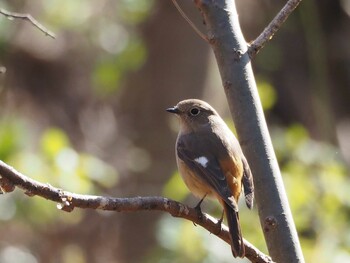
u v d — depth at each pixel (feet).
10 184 16.53
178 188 37.55
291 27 57.77
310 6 51.83
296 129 42.63
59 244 49.06
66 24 47.80
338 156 49.14
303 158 41.22
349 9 60.49
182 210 19.34
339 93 61.11
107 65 47.98
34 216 42.39
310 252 36.58
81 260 49.16
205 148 24.99
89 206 17.37
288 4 20.01
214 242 36.91
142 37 47.09
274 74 59.11
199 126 26.13
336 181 39.52
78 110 54.65
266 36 20.06
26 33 51.75
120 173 48.14
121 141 51.49
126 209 17.94
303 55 59.41
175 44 45.52
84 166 39.24
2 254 49.39
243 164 24.06
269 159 19.57
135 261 47.14
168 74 45.75
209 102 45.39
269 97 42.29
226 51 20.08
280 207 19.29
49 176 37.52
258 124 19.74
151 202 18.44
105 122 53.47
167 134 46.11
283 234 19.15
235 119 19.89
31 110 53.83
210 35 20.21
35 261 49.49
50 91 54.44
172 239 37.11
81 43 53.57
